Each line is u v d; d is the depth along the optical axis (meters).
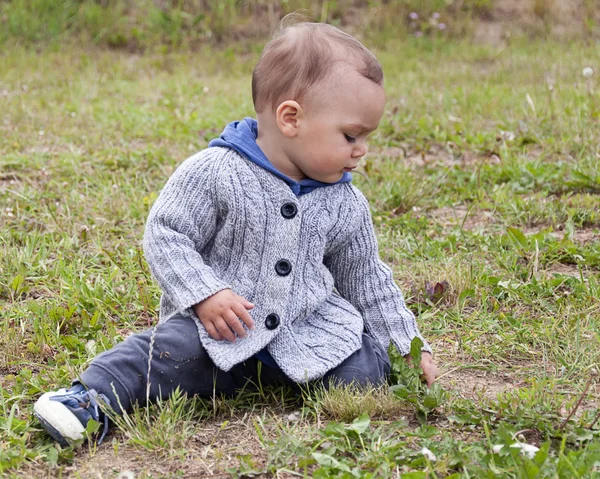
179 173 2.51
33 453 2.17
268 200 2.47
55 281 3.54
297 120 2.44
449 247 3.97
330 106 2.42
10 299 3.42
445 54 10.05
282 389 2.55
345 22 11.13
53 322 3.09
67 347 2.92
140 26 10.64
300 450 2.17
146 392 2.38
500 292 3.41
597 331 2.98
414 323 2.67
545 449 2.00
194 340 2.40
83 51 10.15
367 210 2.68
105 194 4.65
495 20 11.07
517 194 4.81
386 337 2.65
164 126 6.52
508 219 4.34
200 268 2.40
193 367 2.42
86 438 2.25
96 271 3.62
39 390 2.55
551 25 10.88
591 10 11.03
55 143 6.02
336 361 2.47
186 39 10.54
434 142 6.13
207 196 2.47
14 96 7.64
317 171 2.50
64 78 8.63
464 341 2.98
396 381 2.58
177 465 2.15
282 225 2.47
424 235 4.06
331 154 2.45
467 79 8.52
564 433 2.23
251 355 2.40
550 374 2.73
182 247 2.42
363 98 2.43
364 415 2.29
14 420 2.33
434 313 3.24
